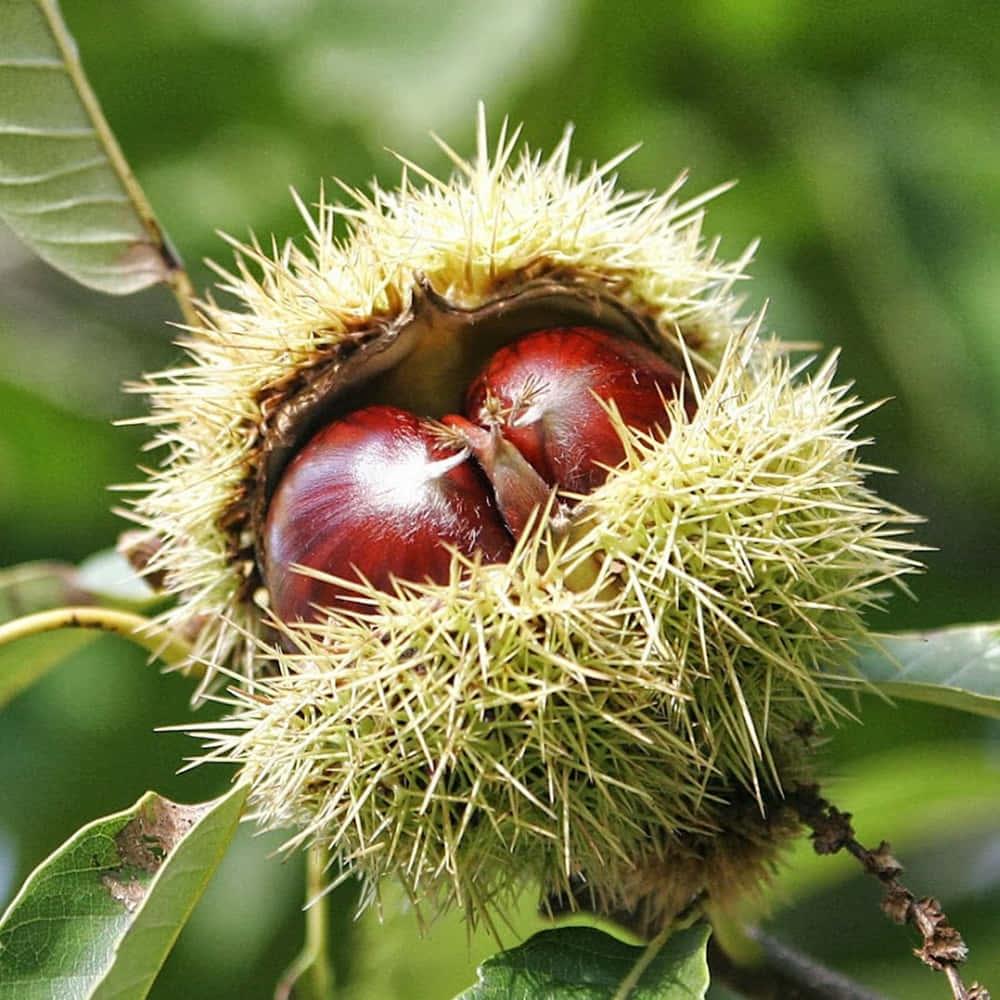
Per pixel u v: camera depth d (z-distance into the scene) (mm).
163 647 391
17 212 401
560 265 386
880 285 479
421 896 367
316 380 382
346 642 359
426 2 494
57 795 494
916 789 432
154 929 363
